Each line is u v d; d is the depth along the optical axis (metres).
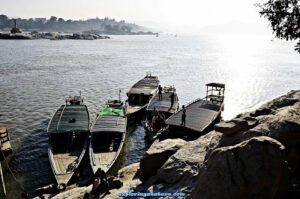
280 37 15.75
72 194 17.14
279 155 8.97
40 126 40.94
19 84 67.38
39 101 53.94
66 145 32.44
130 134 40.66
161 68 98.88
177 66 104.25
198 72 91.06
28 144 34.88
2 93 58.59
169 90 55.50
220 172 9.46
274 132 12.09
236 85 71.56
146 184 15.02
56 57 121.31
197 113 38.31
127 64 107.38
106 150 31.73
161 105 43.81
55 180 25.36
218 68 99.75
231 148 9.81
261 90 66.25
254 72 91.31
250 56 145.00
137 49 178.88
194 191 10.14
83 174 28.11
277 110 17.31
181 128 33.59
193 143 16.02
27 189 25.91
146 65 105.62
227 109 52.09
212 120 35.62
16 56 117.94
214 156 10.18
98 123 35.53
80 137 34.78
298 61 124.12
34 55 124.81
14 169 29.22
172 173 13.89
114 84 71.38
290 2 14.93
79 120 36.06
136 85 57.00
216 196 9.15
